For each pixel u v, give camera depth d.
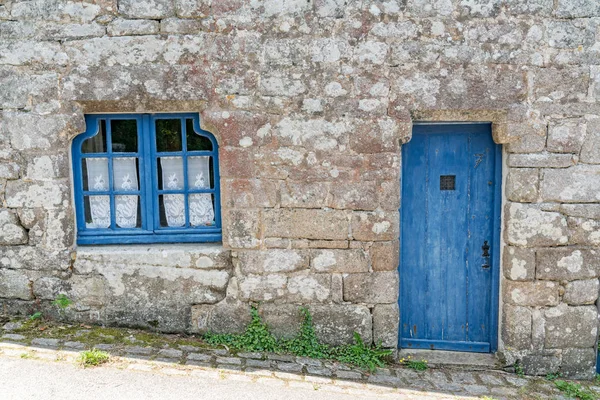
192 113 3.95
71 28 3.71
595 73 3.65
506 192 3.85
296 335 3.95
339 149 3.77
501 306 3.99
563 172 3.71
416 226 4.10
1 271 3.93
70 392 3.04
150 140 3.98
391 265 3.85
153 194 4.04
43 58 3.74
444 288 4.14
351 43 3.69
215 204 4.05
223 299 3.95
